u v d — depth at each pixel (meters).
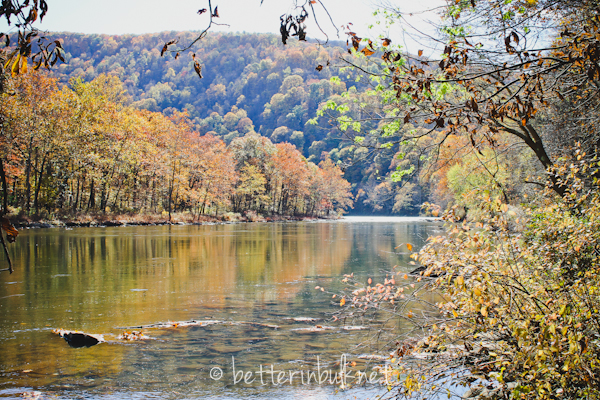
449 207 5.12
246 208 90.50
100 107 53.00
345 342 7.81
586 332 4.15
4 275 15.32
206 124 182.88
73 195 53.81
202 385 6.11
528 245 5.45
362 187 129.75
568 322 3.94
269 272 16.62
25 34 2.83
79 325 9.05
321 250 25.17
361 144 6.27
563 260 5.00
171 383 6.15
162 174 60.38
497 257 4.80
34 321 9.34
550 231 5.20
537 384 4.18
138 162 56.59
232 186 85.81
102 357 7.17
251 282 14.41
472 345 5.11
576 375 4.10
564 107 8.77
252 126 181.88
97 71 194.62
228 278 15.21
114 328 8.84
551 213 5.48
